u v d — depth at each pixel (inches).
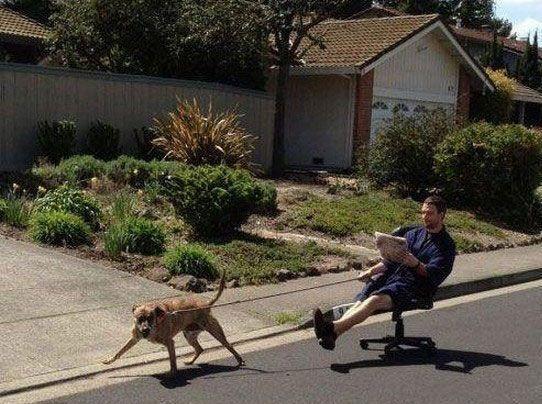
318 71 896.9
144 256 415.2
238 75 850.1
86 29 848.9
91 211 466.0
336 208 583.2
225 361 285.7
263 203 520.7
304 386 257.8
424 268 286.8
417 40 942.4
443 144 654.5
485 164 637.9
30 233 432.8
